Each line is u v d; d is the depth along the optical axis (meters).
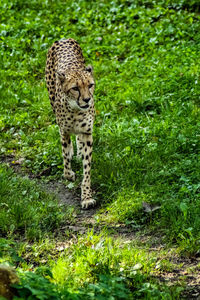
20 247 10.06
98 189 12.57
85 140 12.05
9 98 16.69
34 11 22.56
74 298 7.35
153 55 18.34
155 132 14.02
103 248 9.68
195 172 12.15
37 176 13.35
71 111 11.66
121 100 16.06
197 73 16.64
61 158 13.77
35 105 16.25
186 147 13.23
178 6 21.62
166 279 9.05
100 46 19.50
